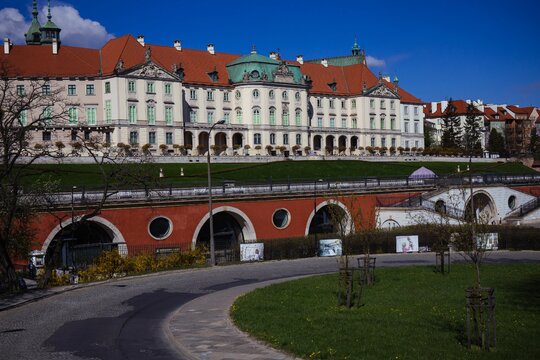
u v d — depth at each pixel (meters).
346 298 36.34
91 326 30.59
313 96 159.88
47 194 56.03
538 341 26.06
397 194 87.31
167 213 65.56
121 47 126.12
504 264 51.84
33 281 47.84
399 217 79.88
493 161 152.88
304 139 151.50
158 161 108.00
